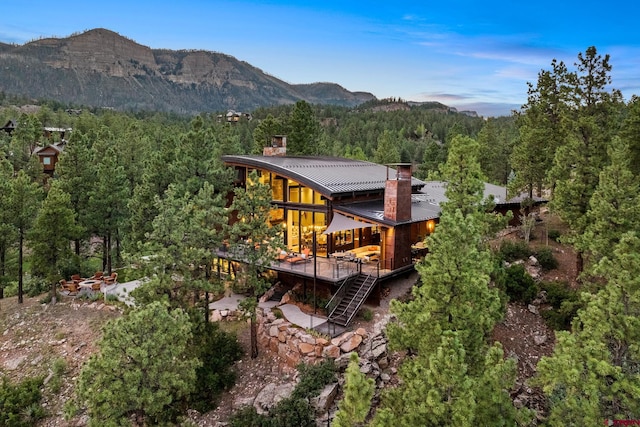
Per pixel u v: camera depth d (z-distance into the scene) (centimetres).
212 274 2605
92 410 1446
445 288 1380
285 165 3112
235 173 3350
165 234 2044
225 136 5681
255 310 2245
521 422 1198
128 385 1439
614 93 2786
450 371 1116
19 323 2733
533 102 3506
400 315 1507
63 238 2877
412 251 2866
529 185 3447
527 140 3288
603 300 1323
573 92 2881
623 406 1191
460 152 2139
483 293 1392
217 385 2025
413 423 1154
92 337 2509
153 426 1669
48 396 2162
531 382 1348
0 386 2214
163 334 1531
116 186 3603
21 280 2995
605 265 1352
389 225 2545
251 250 2206
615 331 1258
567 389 1264
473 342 1361
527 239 3036
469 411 1069
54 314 2780
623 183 1956
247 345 2306
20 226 2961
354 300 2350
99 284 3028
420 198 3562
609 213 1914
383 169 3862
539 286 2612
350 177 3191
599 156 2448
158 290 1998
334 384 1880
